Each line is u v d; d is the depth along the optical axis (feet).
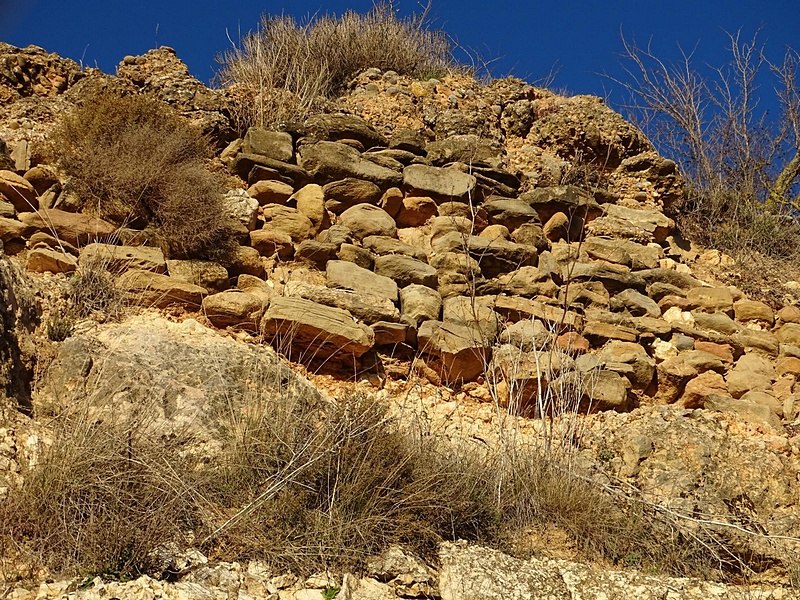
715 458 19.53
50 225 20.16
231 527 15.33
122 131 22.48
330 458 16.37
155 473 15.31
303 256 22.26
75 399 16.98
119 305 19.47
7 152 21.75
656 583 16.81
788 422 22.52
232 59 33.17
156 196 21.40
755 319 25.18
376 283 21.81
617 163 29.01
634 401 22.08
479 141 26.55
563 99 30.42
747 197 31.53
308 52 31.73
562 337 22.29
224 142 25.20
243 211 22.45
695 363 22.89
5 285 17.65
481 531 17.11
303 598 14.83
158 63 26.40
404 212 24.53
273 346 20.22
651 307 24.27
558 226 25.43
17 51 25.35
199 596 13.98
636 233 26.55
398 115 27.55
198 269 20.71
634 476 19.49
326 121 25.53
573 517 17.65
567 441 19.85
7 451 15.42
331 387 20.18
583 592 16.35
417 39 35.65
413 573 15.60
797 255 29.17
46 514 14.42
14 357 17.02
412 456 17.12
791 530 18.34
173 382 17.81
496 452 18.75
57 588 13.65
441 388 21.17
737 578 17.83
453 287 22.82
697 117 34.27
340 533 15.65
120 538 14.28
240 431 17.03
